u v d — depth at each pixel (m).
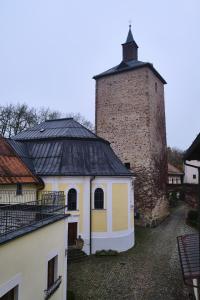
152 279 17.39
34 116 50.59
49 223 11.32
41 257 10.70
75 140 25.34
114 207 23.84
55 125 28.05
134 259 21.28
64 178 22.95
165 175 40.31
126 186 24.84
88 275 18.17
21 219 11.76
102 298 15.01
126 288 16.20
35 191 22.38
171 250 23.11
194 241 9.77
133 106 35.72
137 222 33.62
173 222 35.38
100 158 24.97
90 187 23.45
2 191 18.73
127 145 35.50
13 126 46.69
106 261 20.95
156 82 38.84
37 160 24.39
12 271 8.71
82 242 22.48
